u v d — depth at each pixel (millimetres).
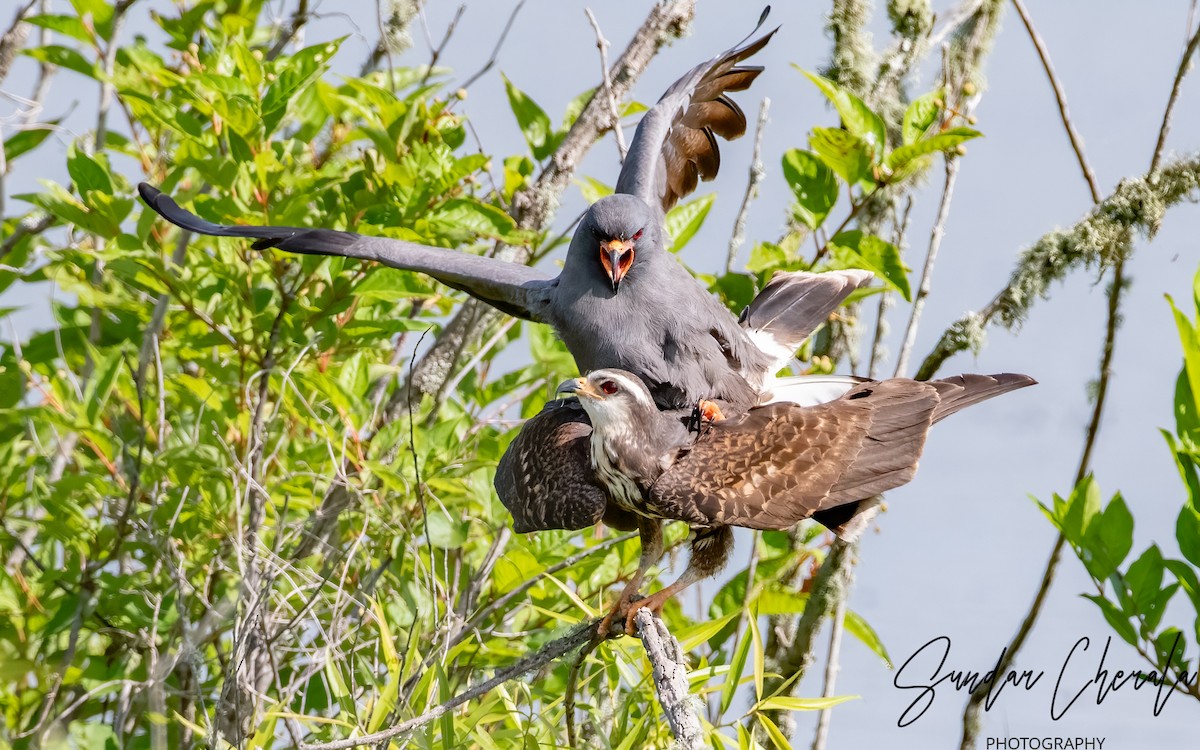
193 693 9867
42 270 12117
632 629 9102
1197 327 9773
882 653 11508
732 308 11742
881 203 12797
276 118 11398
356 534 11242
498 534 11117
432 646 8836
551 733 8406
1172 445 9867
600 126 12906
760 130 11875
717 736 8180
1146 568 9969
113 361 10953
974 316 11281
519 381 12570
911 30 12539
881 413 9266
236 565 11266
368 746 8164
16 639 10969
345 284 11484
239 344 11586
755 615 9195
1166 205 11266
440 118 12367
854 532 9227
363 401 11297
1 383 11406
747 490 8930
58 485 10734
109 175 11391
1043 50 11797
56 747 9711
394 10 14195
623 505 9383
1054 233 11289
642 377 9859
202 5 12641
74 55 11539
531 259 12805
